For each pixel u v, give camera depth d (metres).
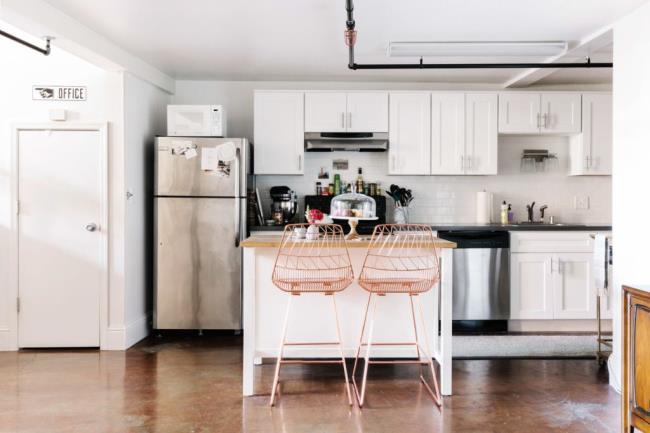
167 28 3.46
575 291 4.53
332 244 2.95
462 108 4.82
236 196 4.32
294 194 4.96
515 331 4.57
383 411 2.75
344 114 4.78
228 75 4.84
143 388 3.10
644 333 2.07
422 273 3.11
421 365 3.50
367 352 2.88
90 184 3.95
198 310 4.33
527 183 5.18
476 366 3.54
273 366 3.55
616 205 3.20
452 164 4.82
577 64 3.87
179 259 4.32
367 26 3.44
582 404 2.85
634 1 2.91
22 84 3.91
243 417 2.67
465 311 4.50
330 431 2.50
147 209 4.45
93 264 3.96
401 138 4.80
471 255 4.49
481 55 3.88
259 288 3.15
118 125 3.96
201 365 3.56
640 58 2.98
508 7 3.07
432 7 3.09
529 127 4.82
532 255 4.52
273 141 4.76
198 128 4.41
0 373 3.38
